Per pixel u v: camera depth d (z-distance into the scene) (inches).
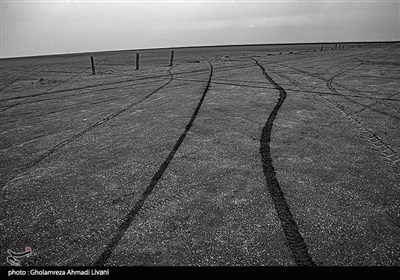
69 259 66.1
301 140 135.5
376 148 123.0
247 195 89.4
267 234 71.1
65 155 133.6
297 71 435.2
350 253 63.7
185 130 159.9
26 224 80.4
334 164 108.6
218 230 73.4
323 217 76.9
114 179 105.2
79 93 332.8
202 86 324.2
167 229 74.7
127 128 171.9
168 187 97.0
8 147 150.6
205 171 107.6
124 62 950.4
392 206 80.7
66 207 88.0
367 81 315.0
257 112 192.4
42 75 606.2
